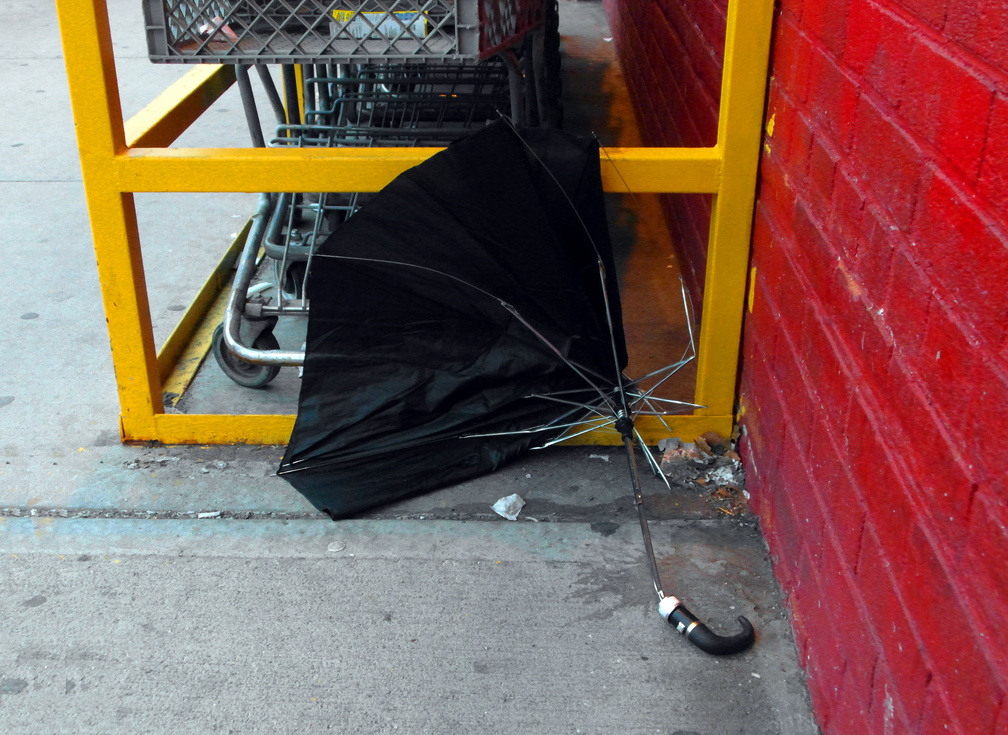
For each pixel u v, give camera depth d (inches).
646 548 88.0
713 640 79.1
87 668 79.4
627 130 219.6
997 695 44.3
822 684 72.9
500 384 105.3
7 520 97.2
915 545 54.6
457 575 90.0
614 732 73.2
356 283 97.3
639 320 137.1
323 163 94.1
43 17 356.5
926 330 53.7
